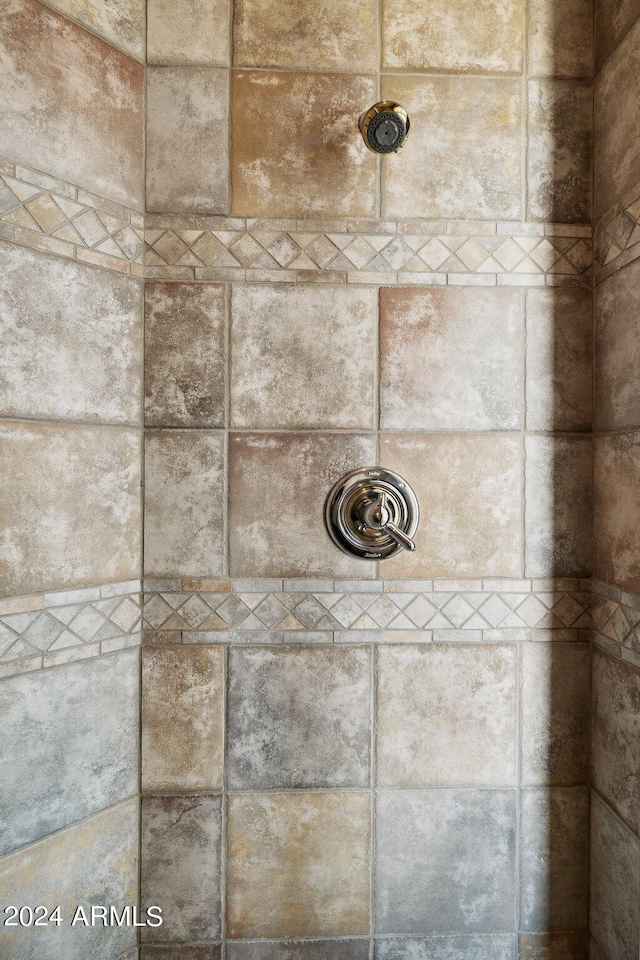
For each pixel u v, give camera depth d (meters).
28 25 0.79
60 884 0.84
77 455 0.85
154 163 0.93
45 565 0.82
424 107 0.95
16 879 0.79
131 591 0.92
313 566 0.95
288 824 0.95
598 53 0.94
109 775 0.90
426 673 0.95
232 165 0.93
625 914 0.85
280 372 0.95
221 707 0.94
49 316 0.82
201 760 0.94
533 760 0.96
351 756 0.95
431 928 0.95
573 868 0.96
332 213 0.95
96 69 0.86
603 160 0.93
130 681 0.93
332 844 0.95
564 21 0.96
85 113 0.85
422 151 0.95
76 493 0.85
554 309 0.96
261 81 0.93
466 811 0.96
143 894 0.93
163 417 0.94
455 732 0.96
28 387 0.80
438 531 0.96
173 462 0.94
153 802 0.94
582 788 0.96
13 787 0.79
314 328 0.95
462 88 0.95
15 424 0.79
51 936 0.83
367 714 0.95
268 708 0.95
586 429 0.96
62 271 0.83
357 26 0.94
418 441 0.96
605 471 0.93
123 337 0.91
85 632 0.86
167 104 0.93
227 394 0.94
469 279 0.95
